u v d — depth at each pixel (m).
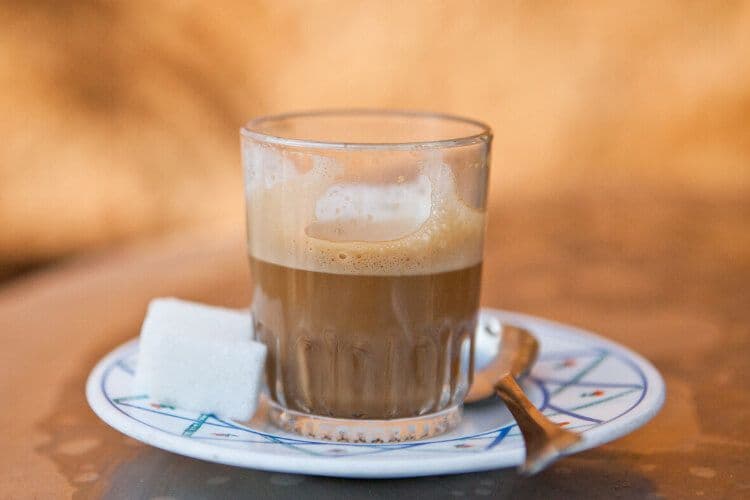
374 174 0.34
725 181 0.85
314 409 0.35
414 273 0.34
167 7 0.83
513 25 0.91
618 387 0.37
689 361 0.42
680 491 0.33
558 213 0.68
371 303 0.34
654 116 0.93
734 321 0.47
